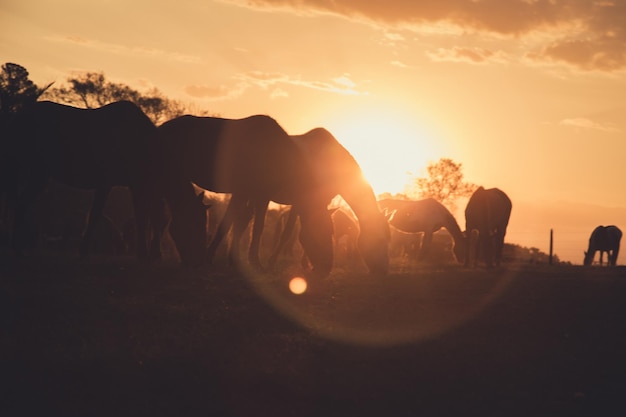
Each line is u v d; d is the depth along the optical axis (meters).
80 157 15.73
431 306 12.26
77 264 14.99
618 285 16.56
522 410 6.89
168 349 8.16
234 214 17.03
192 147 17.39
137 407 6.35
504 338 9.70
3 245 20.30
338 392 7.06
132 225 26.33
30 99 17.03
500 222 24.62
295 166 16.84
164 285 12.87
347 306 11.86
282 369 7.60
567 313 12.02
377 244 17.78
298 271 17.25
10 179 15.89
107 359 7.56
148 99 62.16
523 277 18.30
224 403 6.60
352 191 17.80
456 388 7.41
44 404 6.24
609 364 8.59
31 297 10.74
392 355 8.55
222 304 11.27
